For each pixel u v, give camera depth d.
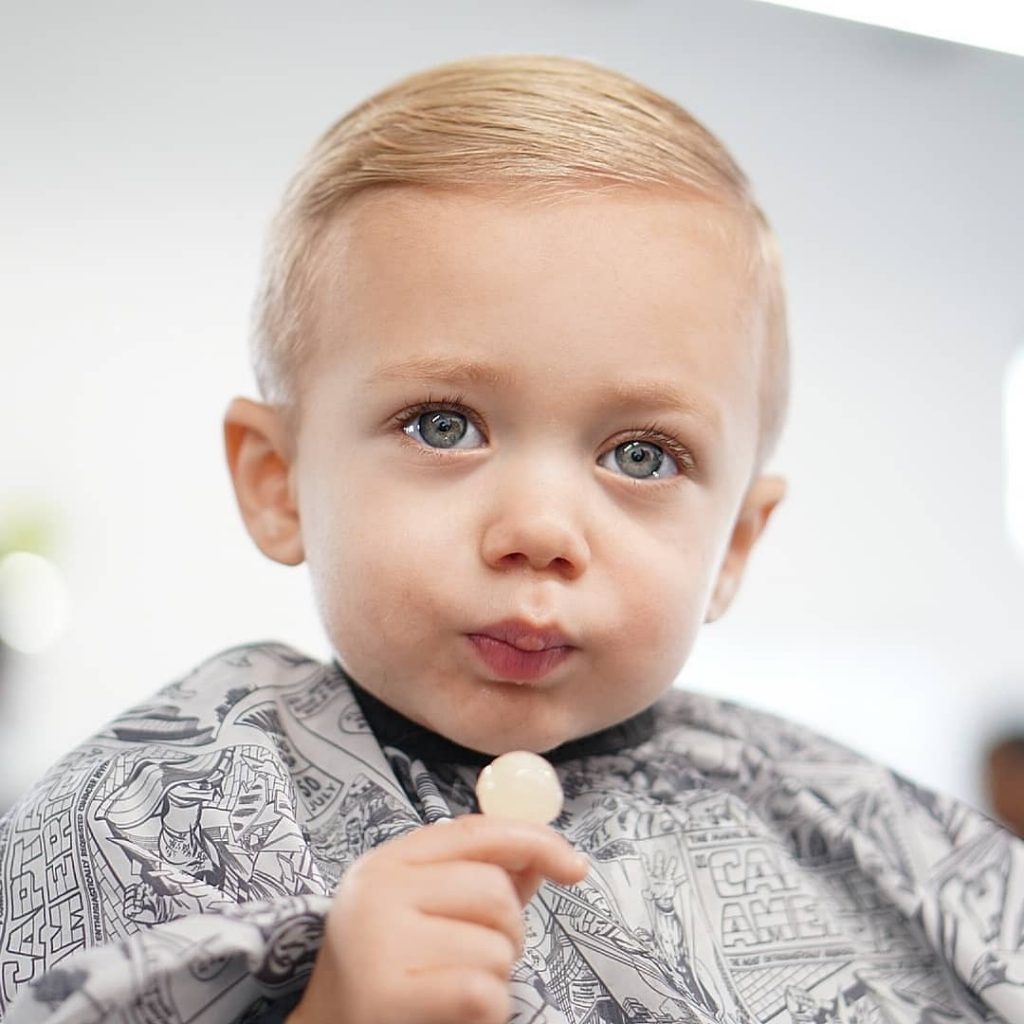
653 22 2.27
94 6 2.02
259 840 0.51
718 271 0.59
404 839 0.44
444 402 0.55
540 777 0.48
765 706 2.35
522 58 0.65
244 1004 0.43
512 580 0.53
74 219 2.04
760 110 2.38
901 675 2.44
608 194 0.56
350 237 0.58
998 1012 0.62
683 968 0.58
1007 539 2.54
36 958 0.50
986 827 0.72
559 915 0.56
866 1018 0.60
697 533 0.58
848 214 2.47
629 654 0.56
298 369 0.62
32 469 2.04
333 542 0.57
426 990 0.40
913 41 2.42
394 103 0.62
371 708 0.61
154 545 2.08
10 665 1.99
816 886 0.66
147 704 0.61
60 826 0.53
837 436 2.48
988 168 2.54
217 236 2.09
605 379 0.54
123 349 2.07
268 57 2.08
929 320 2.53
